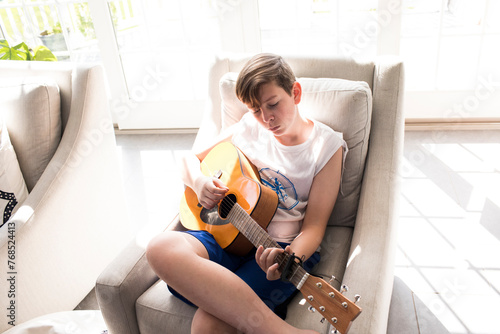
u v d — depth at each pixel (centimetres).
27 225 146
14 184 160
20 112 161
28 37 354
